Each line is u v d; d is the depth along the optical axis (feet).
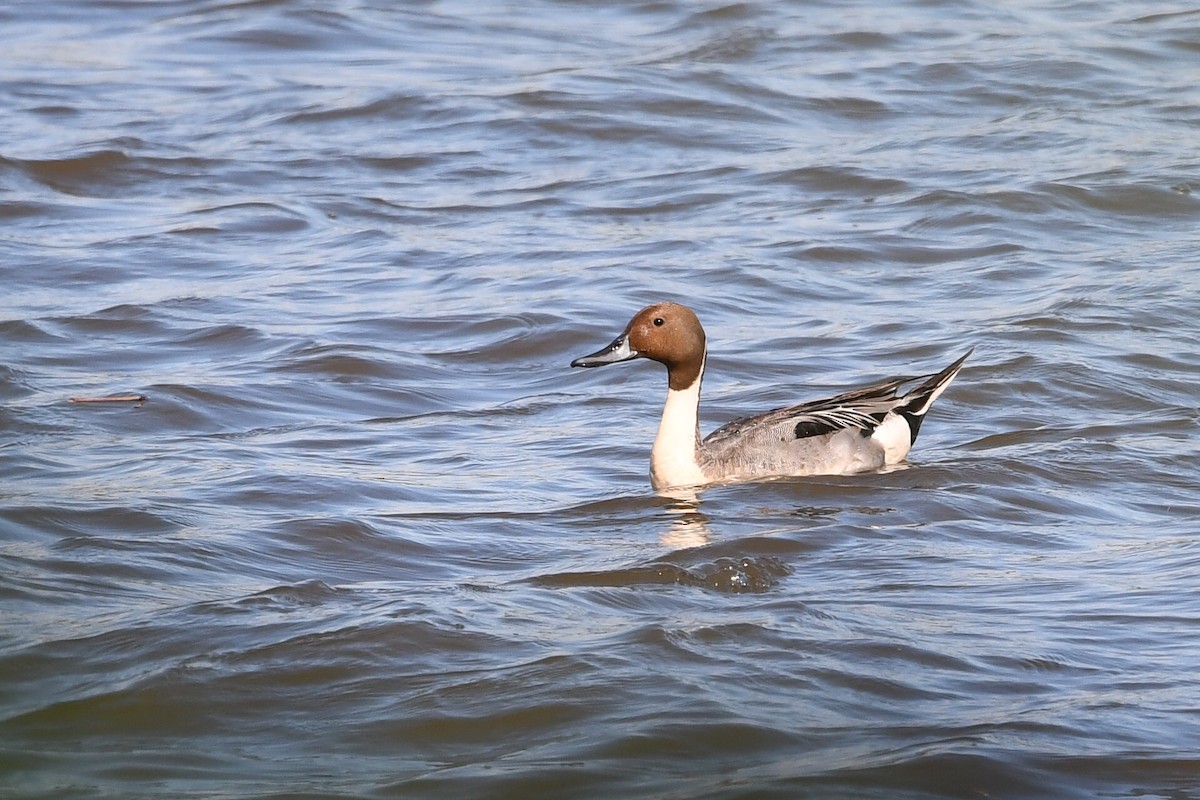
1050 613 31.73
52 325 57.77
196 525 37.11
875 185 79.05
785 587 33.58
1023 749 25.41
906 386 51.67
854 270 67.05
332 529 36.94
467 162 84.89
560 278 65.21
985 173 79.97
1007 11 117.70
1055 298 61.57
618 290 63.26
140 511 37.86
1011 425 47.93
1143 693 27.71
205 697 27.40
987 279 65.05
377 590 32.94
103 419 47.21
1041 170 80.12
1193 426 47.39
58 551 34.76
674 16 118.11
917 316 60.23
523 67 104.37
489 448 46.06
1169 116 91.20
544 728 26.22
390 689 27.68
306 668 28.48
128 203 77.61
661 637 29.86
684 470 42.39
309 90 98.94
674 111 93.30
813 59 104.83
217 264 67.56
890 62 103.55
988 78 99.60
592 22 117.60
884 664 28.86
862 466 43.60
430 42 112.27
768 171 81.97
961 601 32.53
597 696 27.27
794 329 59.06
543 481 42.88
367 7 121.29
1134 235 71.72
